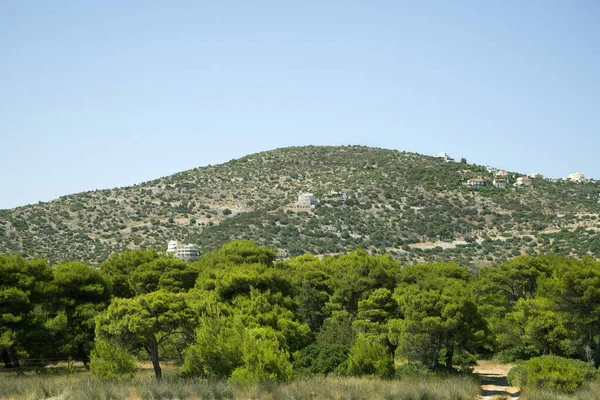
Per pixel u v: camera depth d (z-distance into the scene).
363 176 180.88
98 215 156.12
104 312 38.62
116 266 59.03
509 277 60.56
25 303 42.66
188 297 41.00
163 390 28.75
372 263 56.16
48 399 28.44
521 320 48.44
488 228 144.38
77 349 46.50
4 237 127.75
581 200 157.50
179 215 162.38
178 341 39.31
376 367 38.25
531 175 192.00
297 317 50.19
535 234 132.38
